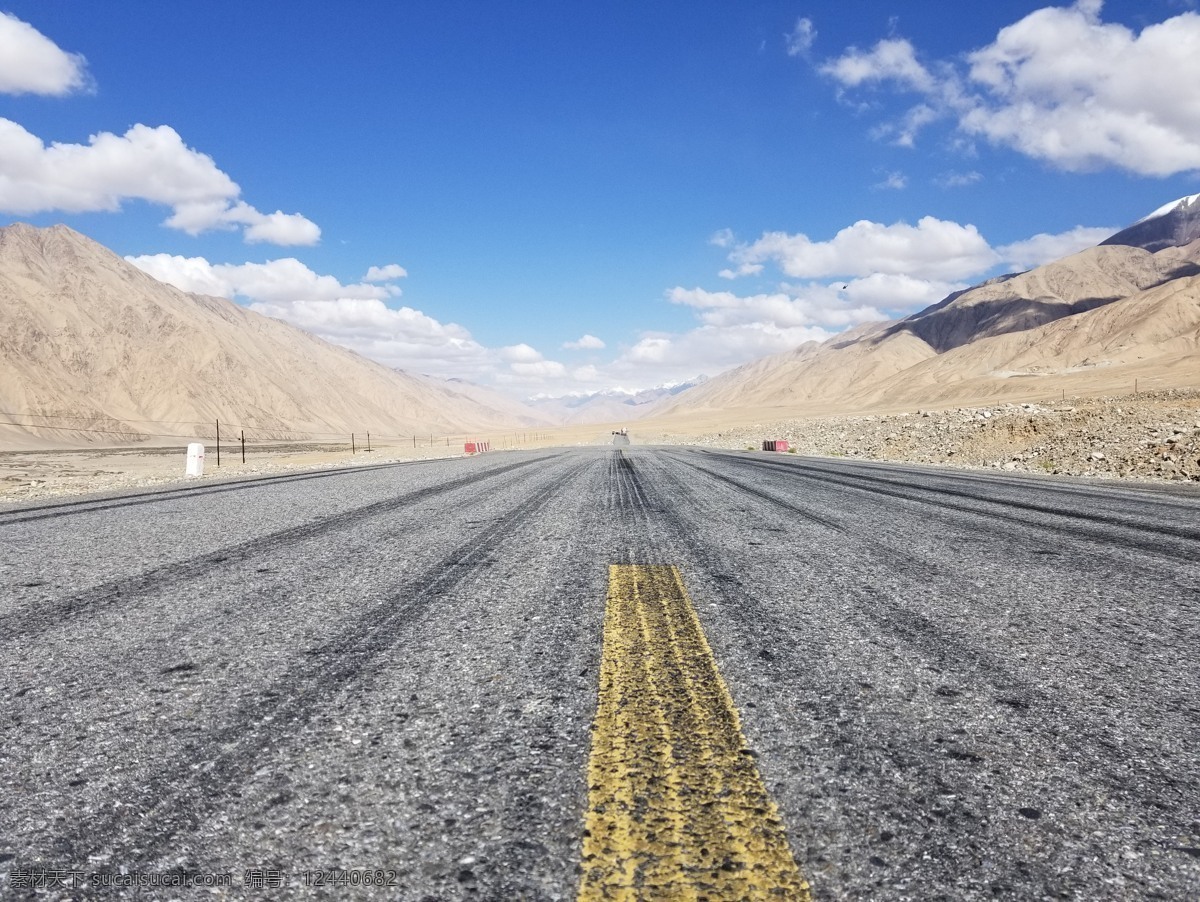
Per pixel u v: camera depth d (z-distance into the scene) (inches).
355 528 285.1
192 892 59.9
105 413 6604.3
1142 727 96.7
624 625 144.8
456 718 97.3
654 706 101.3
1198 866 65.1
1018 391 5561.0
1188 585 187.0
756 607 161.6
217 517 319.3
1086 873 63.7
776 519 317.1
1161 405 1164.5
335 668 118.6
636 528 288.4
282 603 164.2
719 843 66.9
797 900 58.6
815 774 81.4
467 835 68.5
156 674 115.9
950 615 155.4
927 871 63.3
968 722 97.4
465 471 682.2
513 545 246.7
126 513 336.5
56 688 109.2
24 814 72.7
